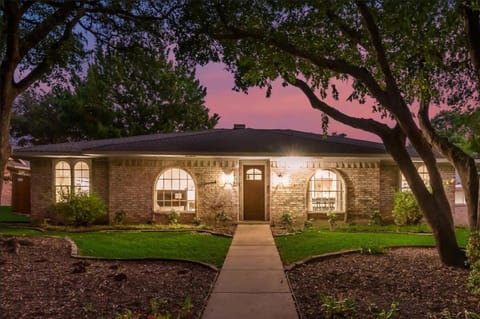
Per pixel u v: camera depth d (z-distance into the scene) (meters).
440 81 10.55
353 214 16.91
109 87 27.11
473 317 5.71
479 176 9.00
